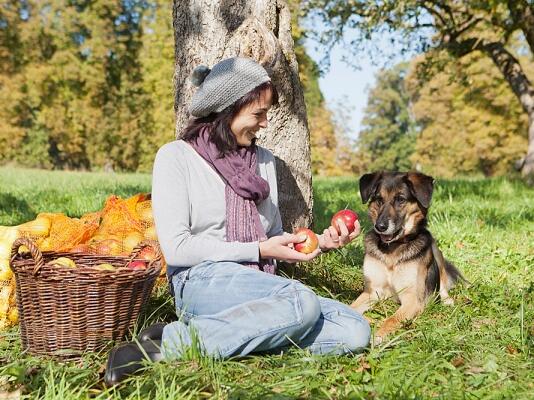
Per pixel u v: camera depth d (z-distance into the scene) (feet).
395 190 15.62
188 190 10.75
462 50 63.98
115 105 143.23
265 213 11.59
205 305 10.32
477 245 22.54
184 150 10.90
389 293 15.67
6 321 12.22
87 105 139.64
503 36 64.54
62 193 38.50
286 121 15.55
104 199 32.81
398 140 258.78
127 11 143.64
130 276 10.45
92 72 135.33
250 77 10.52
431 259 15.84
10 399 8.64
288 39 15.70
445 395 8.73
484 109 112.98
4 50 127.13
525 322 12.59
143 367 9.36
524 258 20.11
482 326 12.41
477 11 61.57
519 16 58.44
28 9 132.05
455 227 24.79
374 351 10.43
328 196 39.50
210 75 10.70
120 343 10.14
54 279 10.01
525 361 10.48
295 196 15.84
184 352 9.53
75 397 8.38
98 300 10.30
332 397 8.84
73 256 12.00
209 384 8.91
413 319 13.62
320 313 10.34
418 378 9.29
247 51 14.58
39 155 148.15
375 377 9.45
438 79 125.90
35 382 9.06
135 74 143.74
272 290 9.95
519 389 9.25
